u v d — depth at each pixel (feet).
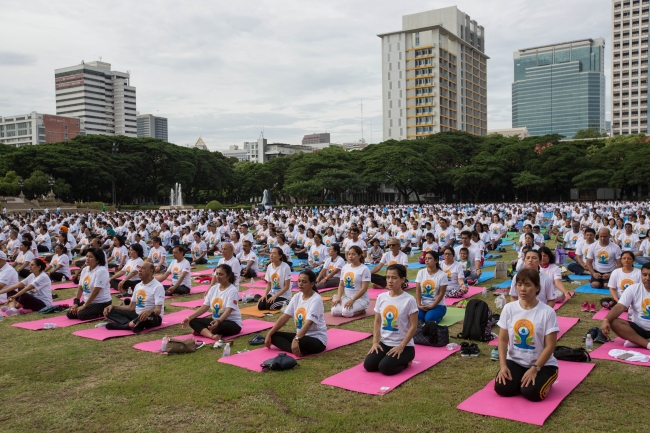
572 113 634.84
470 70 409.90
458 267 38.83
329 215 107.24
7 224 91.50
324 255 53.42
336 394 20.33
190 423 18.04
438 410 18.56
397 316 23.12
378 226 75.77
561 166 226.99
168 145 240.53
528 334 19.63
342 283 34.71
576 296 38.27
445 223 63.31
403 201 313.73
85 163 202.80
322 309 26.40
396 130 372.58
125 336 29.94
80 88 490.08
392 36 370.94
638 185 239.50
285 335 26.32
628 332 25.25
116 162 217.56
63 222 93.50
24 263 51.78
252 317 34.32
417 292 32.01
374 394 20.17
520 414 17.98
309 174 256.73
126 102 518.78
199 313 29.60
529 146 245.45
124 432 17.48
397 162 235.81
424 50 359.46
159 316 32.04
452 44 378.94
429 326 26.63
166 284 47.09
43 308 36.29
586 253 43.80
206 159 262.26
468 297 39.04
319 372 23.02
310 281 25.99
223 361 24.67
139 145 228.63
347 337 29.04
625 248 55.11
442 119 362.94
